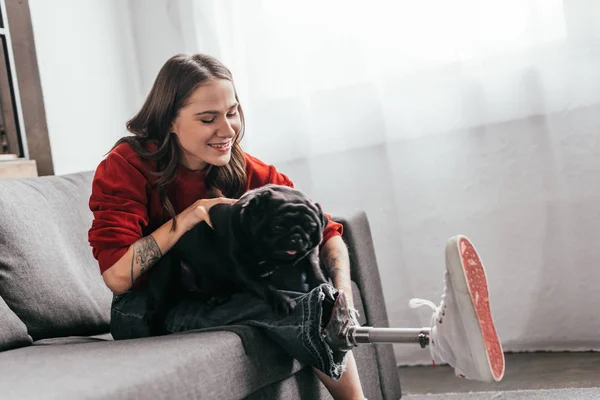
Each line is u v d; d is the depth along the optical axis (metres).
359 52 3.09
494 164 2.90
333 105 3.15
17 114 2.79
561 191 2.80
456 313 1.57
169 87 1.79
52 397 1.11
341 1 3.09
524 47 2.80
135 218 1.77
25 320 1.88
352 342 1.65
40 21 3.03
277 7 3.21
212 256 1.71
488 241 2.94
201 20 3.38
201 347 1.43
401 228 3.10
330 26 3.13
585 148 2.75
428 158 3.02
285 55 3.21
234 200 1.74
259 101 3.27
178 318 1.74
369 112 3.10
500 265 2.92
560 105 2.77
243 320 1.67
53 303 1.94
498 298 2.93
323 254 1.93
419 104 3.01
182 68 1.79
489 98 2.88
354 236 2.35
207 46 3.37
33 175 2.75
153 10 3.52
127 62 3.52
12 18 2.96
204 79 1.77
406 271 3.10
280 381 1.70
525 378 2.52
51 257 2.01
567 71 2.75
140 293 1.81
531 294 2.87
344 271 1.87
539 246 2.85
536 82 2.80
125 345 1.53
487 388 2.47
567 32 2.73
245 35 3.28
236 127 1.84
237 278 1.69
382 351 2.38
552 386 2.37
